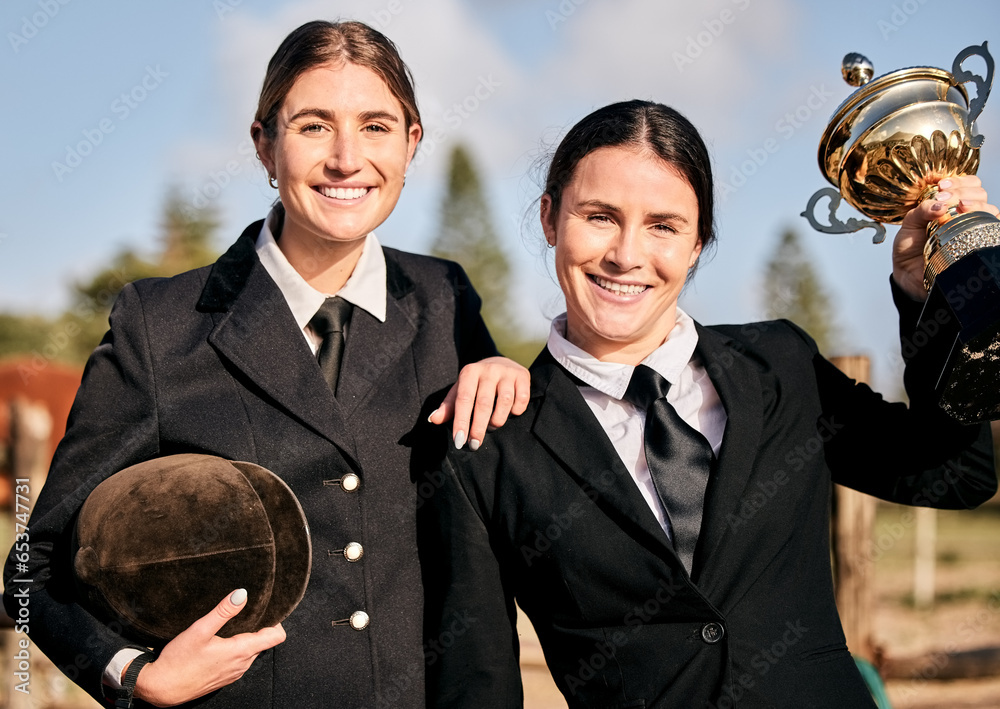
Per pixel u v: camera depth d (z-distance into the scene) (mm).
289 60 2113
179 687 1846
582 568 1900
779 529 1932
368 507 2131
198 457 1989
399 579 2143
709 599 1849
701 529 1880
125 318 2154
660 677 1843
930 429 1982
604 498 1914
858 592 4457
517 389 2059
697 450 1955
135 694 1896
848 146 2037
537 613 2033
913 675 6797
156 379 2109
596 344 2080
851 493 4500
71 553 1943
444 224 41250
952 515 23750
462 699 1964
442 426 2182
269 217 2365
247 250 2326
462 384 2057
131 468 1990
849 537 4484
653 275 1966
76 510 2039
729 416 1969
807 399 2096
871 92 2020
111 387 2119
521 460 2008
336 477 2133
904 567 14258
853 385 2188
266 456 2100
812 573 1952
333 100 2084
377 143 2150
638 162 1912
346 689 2043
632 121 1954
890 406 2105
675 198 1928
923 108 1978
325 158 2104
